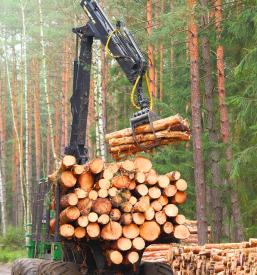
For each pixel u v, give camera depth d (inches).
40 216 551.5
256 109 838.5
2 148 2322.8
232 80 1056.8
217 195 920.3
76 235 438.0
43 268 489.4
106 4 1263.5
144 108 475.2
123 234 444.1
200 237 831.1
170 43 960.9
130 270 463.5
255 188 1004.6
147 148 467.5
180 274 644.1
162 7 1206.3
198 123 850.1
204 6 854.5
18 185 2363.4
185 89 1131.3
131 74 493.7
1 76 2706.7
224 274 549.3
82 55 532.1
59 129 2406.5
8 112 2869.1
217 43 910.4
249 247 545.3
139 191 446.0
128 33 506.9
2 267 1286.9
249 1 886.4
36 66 2237.9
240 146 986.7
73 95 531.5
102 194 439.2
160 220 449.7
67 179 438.0
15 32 2384.4
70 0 1407.5
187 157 1058.7
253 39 896.9
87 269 470.0
